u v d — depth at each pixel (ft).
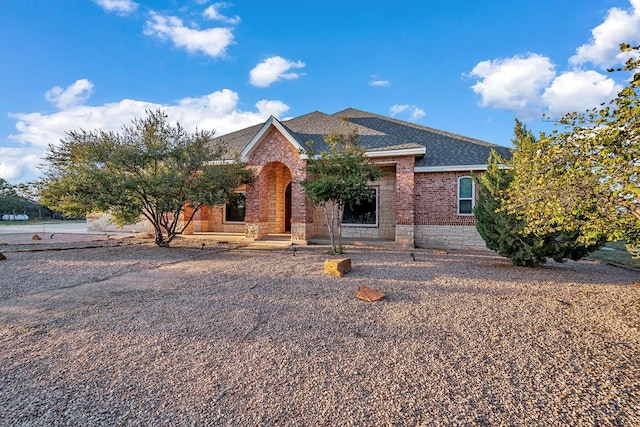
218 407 10.36
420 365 13.28
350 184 40.60
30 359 13.73
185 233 69.10
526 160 20.38
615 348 14.90
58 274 31.50
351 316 19.44
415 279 29.19
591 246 31.55
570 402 10.70
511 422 9.64
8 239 63.21
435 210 54.95
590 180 16.51
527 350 14.71
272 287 26.55
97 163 43.78
